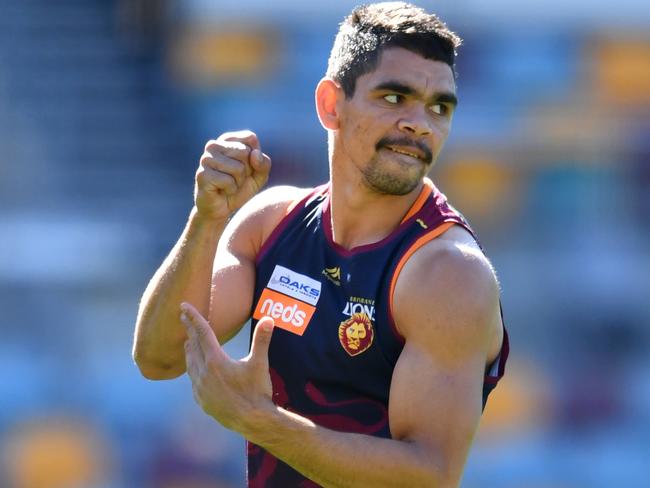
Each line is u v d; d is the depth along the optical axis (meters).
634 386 35.44
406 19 9.62
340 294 9.79
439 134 9.66
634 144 43.47
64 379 34.34
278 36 46.88
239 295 10.27
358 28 9.80
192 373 9.23
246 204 10.78
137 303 36.22
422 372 9.21
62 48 47.38
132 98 46.12
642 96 45.56
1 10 48.22
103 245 37.97
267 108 44.84
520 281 38.25
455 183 42.91
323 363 9.76
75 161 43.66
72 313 35.84
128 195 42.44
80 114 45.22
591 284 38.28
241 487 32.12
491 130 43.53
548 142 43.34
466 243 9.59
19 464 33.28
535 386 35.28
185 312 9.25
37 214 40.41
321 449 8.95
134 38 48.00
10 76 46.06
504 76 45.59
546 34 46.25
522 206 42.44
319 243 10.09
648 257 39.78
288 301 10.04
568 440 34.72
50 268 36.97
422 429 9.12
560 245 40.59
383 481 8.94
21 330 35.44
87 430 33.44
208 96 45.75
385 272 9.64
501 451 34.28
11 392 34.06
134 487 32.62
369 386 9.69
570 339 36.50
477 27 46.38
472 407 9.20
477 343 9.31
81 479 32.97
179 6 47.75
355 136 9.70
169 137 44.91
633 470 34.03
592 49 46.12
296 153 43.19
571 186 42.91
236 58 46.78
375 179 9.60
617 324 37.09
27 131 44.06
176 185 43.09
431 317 9.26
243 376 9.01
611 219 42.06
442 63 9.63
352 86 9.74
